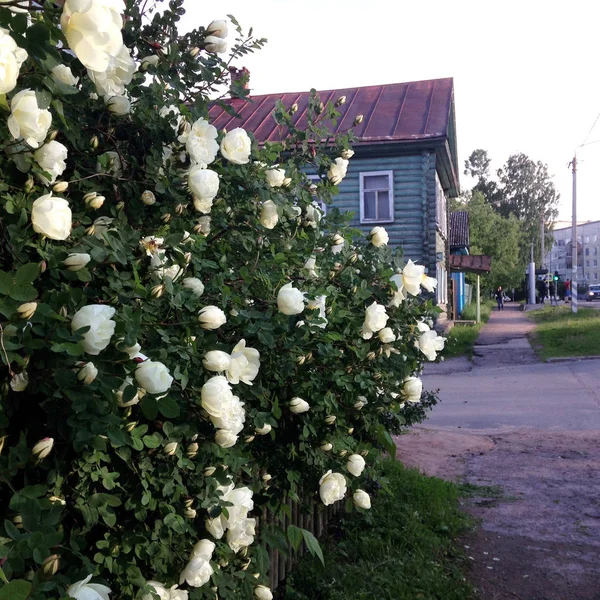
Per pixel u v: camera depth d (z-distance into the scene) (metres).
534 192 82.19
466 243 33.91
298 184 3.68
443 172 21.64
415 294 3.82
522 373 15.55
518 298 78.81
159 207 2.64
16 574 1.47
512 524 5.90
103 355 1.73
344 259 3.61
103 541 1.94
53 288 1.90
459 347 20.44
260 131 17.30
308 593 4.27
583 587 4.70
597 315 26.88
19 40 1.51
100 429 1.66
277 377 2.76
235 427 2.16
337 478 3.14
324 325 3.07
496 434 9.43
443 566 4.84
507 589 4.66
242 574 2.40
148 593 1.95
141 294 2.02
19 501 1.58
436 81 20.88
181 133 2.58
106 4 1.55
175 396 2.06
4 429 1.80
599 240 131.12
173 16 2.83
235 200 3.05
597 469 7.54
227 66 3.10
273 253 3.14
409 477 6.58
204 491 2.19
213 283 2.59
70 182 2.25
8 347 1.52
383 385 3.64
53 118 2.21
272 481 3.11
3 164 1.86
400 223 18.48
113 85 2.07
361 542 5.04
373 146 18.05
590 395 12.12
